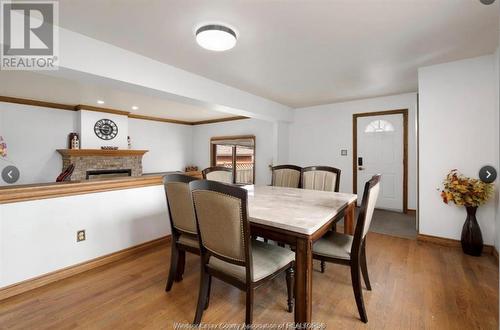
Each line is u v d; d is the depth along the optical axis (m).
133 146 6.68
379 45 2.42
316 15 1.90
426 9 1.82
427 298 1.86
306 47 2.46
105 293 1.94
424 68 2.98
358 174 4.84
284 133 5.52
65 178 2.95
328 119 5.13
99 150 5.56
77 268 2.24
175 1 1.74
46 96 4.58
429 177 3.00
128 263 2.47
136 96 4.58
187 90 3.15
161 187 2.96
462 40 2.32
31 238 1.99
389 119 4.50
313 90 4.06
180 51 2.56
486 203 2.68
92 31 2.15
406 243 3.00
